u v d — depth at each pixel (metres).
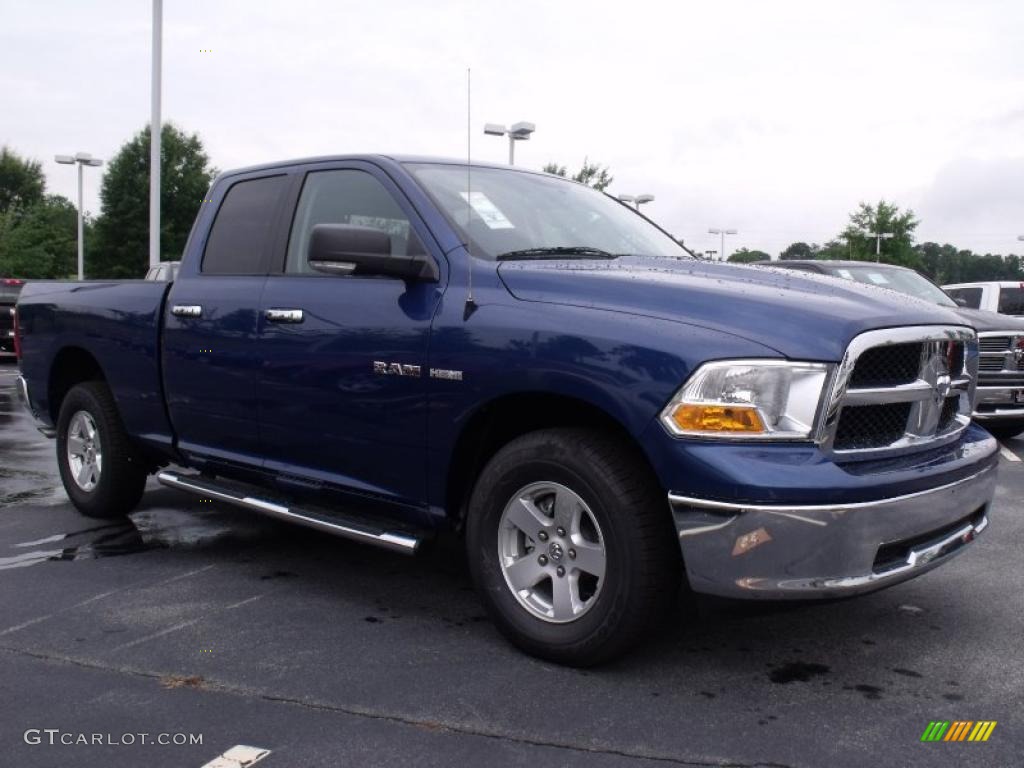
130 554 4.98
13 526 5.57
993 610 4.12
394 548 3.84
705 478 2.99
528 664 3.49
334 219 4.35
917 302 3.66
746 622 3.93
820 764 2.77
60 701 3.18
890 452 3.25
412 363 3.74
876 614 4.05
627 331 3.21
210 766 2.75
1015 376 8.95
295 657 3.56
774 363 3.03
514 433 3.77
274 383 4.30
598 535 3.29
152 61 17.38
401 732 2.96
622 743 2.89
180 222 56.62
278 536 5.36
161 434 5.08
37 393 6.01
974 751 2.86
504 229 4.05
